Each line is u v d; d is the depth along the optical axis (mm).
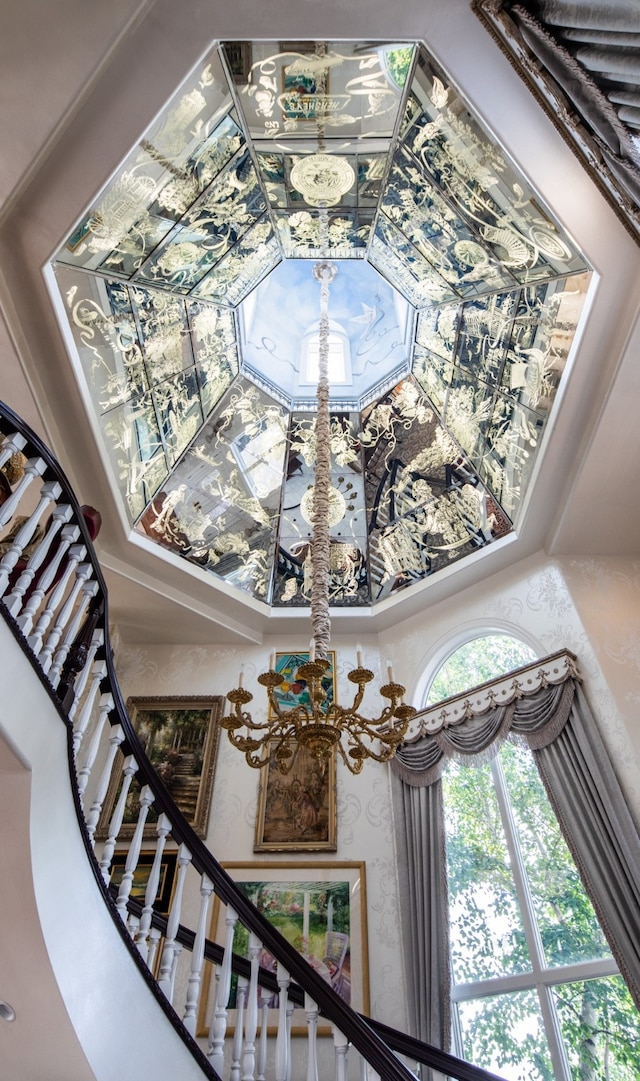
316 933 5664
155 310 5750
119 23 3531
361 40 3996
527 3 3461
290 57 4164
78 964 2627
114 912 2895
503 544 6793
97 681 3207
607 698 5480
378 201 5766
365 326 8117
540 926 5086
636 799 4922
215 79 4219
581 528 6324
